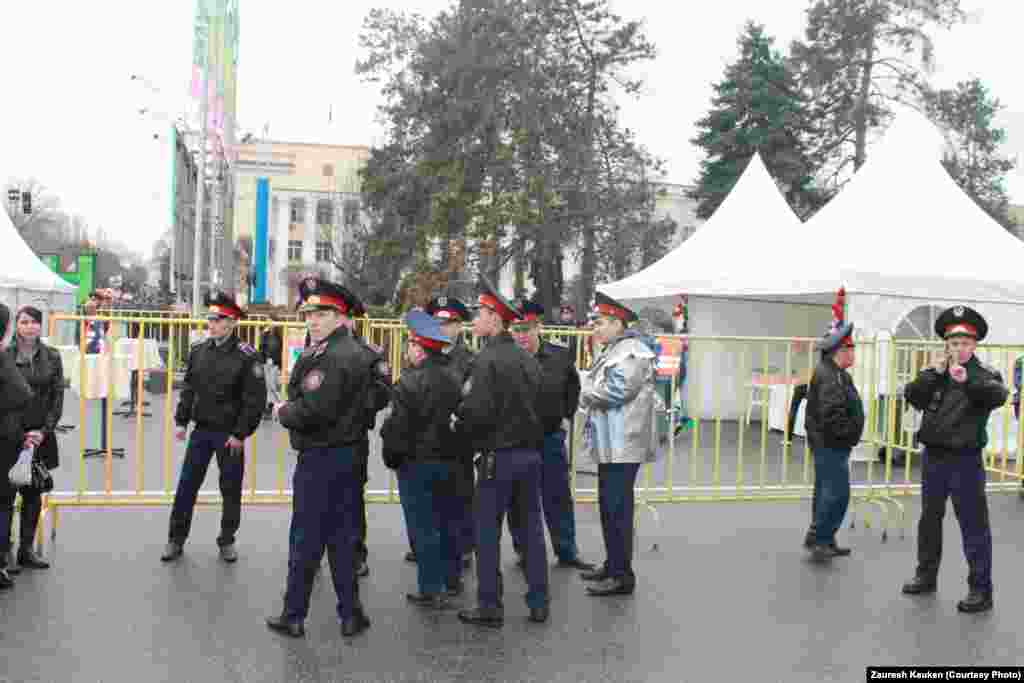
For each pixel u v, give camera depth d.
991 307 14.39
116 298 19.89
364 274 36.25
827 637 5.82
